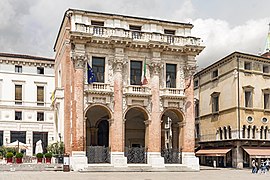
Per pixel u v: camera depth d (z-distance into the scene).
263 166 47.16
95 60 46.25
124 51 46.97
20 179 31.36
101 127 53.53
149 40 47.12
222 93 61.69
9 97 65.31
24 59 66.38
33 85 66.94
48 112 67.38
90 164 43.59
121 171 43.88
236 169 53.75
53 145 48.44
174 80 49.31
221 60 61.53
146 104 47.22
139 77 47.88
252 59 59.38
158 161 46.28
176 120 51.28
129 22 48.16
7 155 48.41
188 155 48.09
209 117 65.56
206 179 34.22
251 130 57.84
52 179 31.53
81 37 44.66
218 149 60.72
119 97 46.09
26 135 65.62
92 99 45.22
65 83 45.94
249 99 58.62
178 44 49.19
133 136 54.38
